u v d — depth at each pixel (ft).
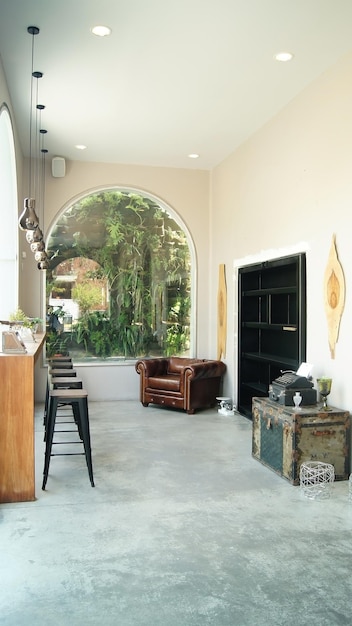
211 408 24.30
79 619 7.73
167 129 21.42
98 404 25.18
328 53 14.90
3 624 7.58
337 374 15.21
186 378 22.81
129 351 27.27
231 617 7.82
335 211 15.40
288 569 9.29
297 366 17.42
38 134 22.16
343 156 14.99
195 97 18.12
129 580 8.84
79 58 15.35
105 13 12.97
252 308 22.95
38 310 25.68
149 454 16.51
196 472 14.75
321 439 13.91
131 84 17.10
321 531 10.91
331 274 15.52
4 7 12.66
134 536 10.54
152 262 27.55
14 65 15.78
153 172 26.94
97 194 26.76
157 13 12.94
